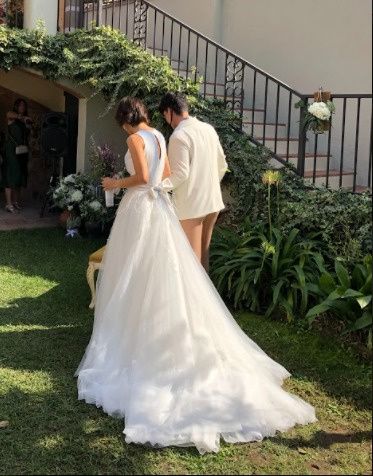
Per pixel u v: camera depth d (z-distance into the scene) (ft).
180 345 11.53
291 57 25.98
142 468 9.33
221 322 12.22
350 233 16.43
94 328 12.89
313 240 17.16
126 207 12.67
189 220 14.56
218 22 28.63
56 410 11.00
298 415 10.90
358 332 14.32
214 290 12.64
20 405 11.14
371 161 16.72
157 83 22.33
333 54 24.35
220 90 27.89
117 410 10.85
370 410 11.53
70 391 11.75
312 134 25.08
